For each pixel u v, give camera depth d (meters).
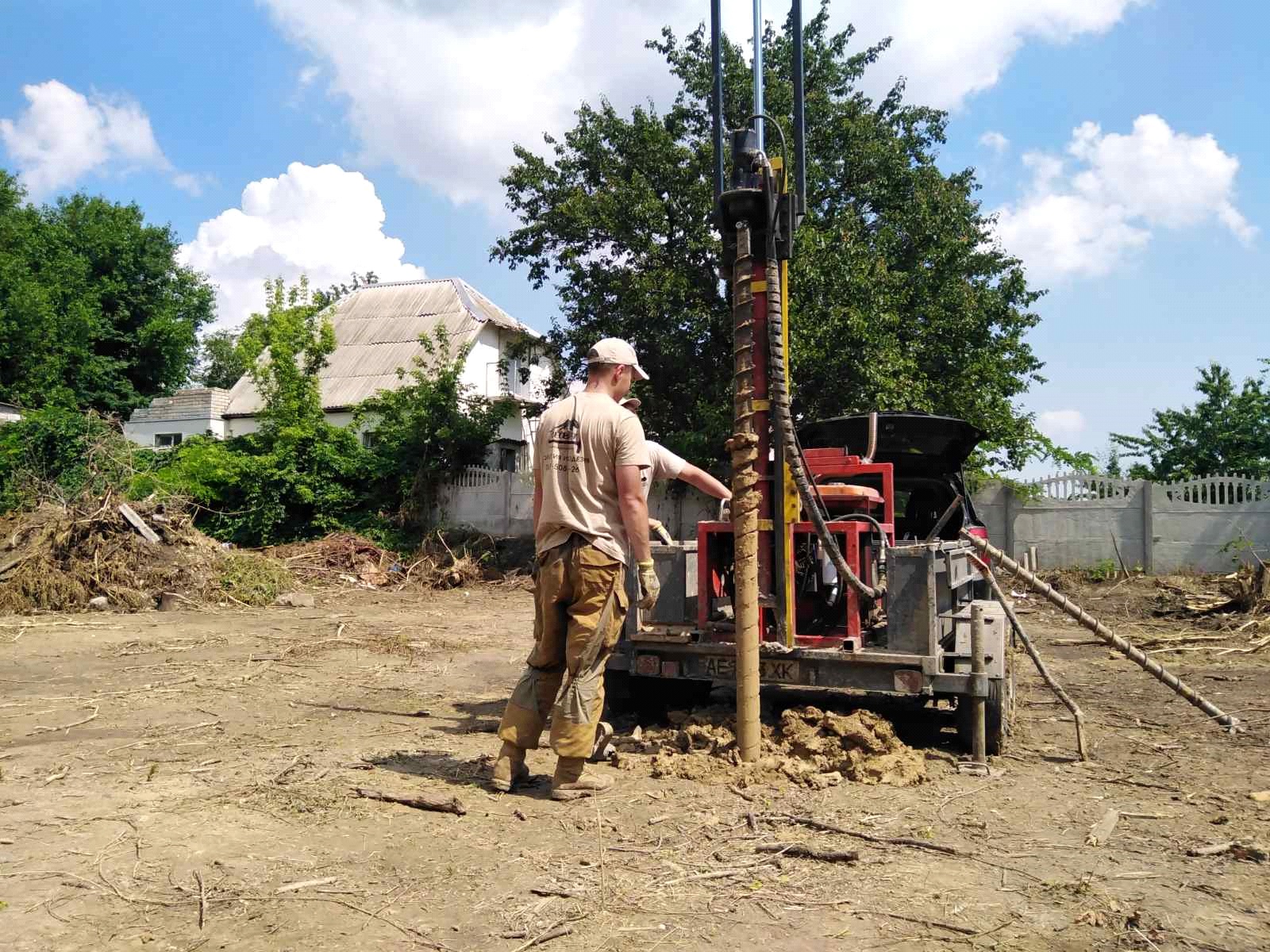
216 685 7.77
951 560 5.54
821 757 4.95
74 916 3.03
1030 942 2.98
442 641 10.82
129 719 6.38
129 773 4.84
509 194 21.67
